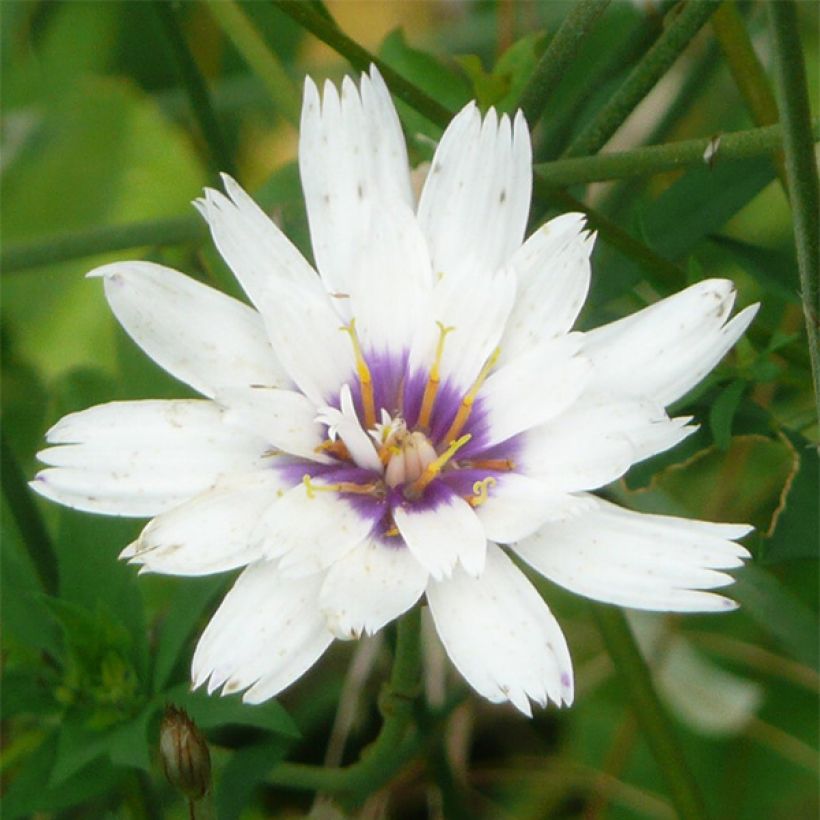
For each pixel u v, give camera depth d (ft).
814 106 0.83
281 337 0.57
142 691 0.65
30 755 0.67
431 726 0.69
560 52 0.63
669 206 0.67
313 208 0.58
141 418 0.57
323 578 0.56
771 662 0.78
